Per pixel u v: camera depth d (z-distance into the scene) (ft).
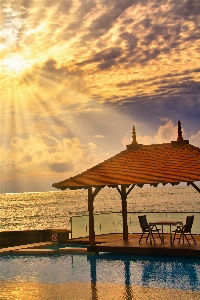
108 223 69.46
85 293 36.32
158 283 38.83
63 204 542.57
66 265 49.01
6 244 66.08
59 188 56.18
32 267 48.57
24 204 599.57
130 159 60.44
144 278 41.04
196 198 523.70
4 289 38.52
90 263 49.62
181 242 54.49
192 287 36.91
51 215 325.21
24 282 41.16
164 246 51.62
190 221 52.13
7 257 55.72
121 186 61.46
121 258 51.72
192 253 48.60
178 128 61.11
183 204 376.07
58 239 64.08
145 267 45.88
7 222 276.82
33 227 235.61
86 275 43.47
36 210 413.59
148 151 61.62
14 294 36.60
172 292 35.53
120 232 69.77
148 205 371.76
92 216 56.34
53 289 38.06
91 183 54.80
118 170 57.52
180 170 53.01
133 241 57.93
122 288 37.60
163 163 56.39
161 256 51.11
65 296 35.53
